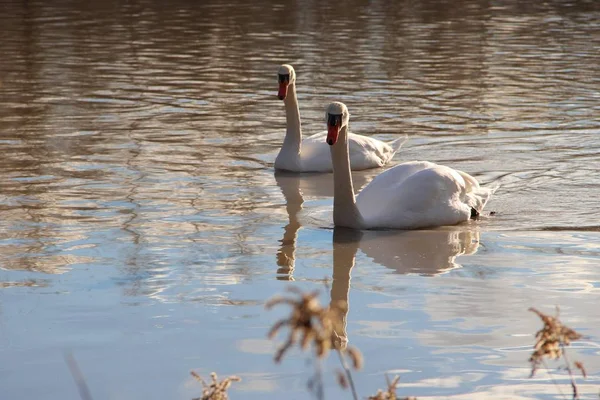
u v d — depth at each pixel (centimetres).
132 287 1152
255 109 2333
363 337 996
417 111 2306
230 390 875
